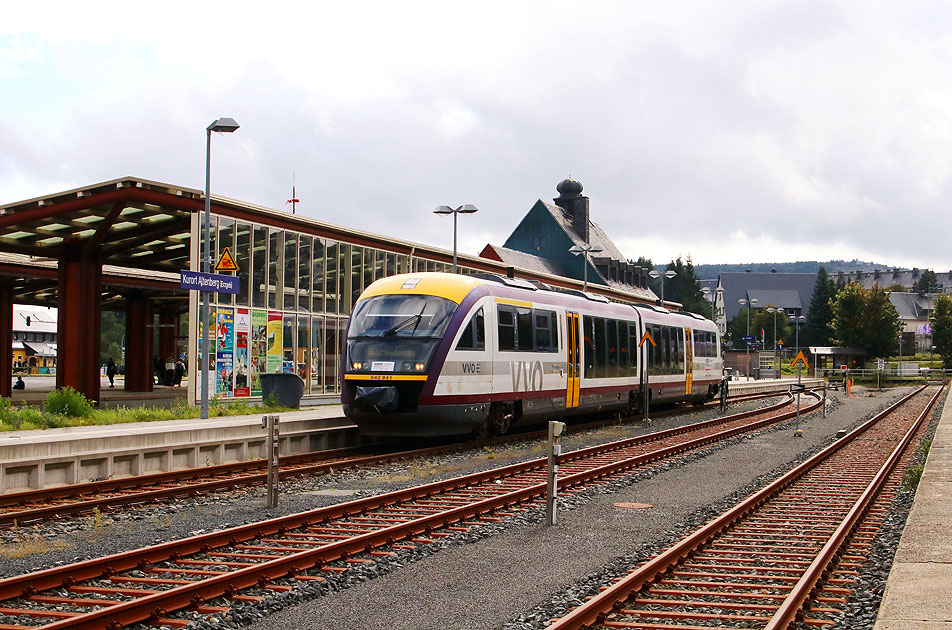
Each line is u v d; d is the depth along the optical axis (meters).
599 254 86.06
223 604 8.15
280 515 12.87
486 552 10.59
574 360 26.38
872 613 8.20
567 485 16.08
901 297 178.62
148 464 17.30
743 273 179.88
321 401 31.97
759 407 42.72
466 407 21.16
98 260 30.75
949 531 11.11
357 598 8.51
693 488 16.12
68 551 10.45
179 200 26.28
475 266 41.56
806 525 12.72
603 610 8.06
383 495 13.52
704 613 8.26
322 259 32.41
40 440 15.48
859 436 28.03
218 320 27.56
